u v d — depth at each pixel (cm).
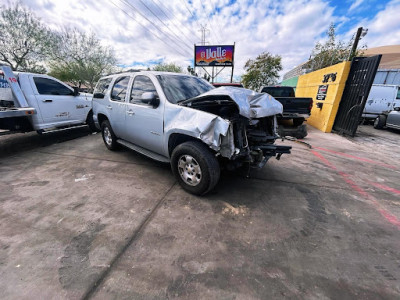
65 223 220
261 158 310
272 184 319
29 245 189
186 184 280
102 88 448
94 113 476
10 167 371
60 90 561
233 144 233
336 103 746
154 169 367
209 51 1956
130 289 150
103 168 370
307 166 400
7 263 169
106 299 142
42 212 239
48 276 158
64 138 600
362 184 329
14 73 467
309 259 179
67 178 328
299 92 1200
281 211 250
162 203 262
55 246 188
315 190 304
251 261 176
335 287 154
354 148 550
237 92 254
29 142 552
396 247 196
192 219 231
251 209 252
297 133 650
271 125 347
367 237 209
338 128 773
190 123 247
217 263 173
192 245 193
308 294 148
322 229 219
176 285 153
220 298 144
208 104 279
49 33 1922
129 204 258
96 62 2373
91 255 179
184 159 276
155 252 184
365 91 638
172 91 309
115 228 214
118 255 179
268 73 2730
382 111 1012
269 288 152
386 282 159
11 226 214
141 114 328
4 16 1695
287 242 199
